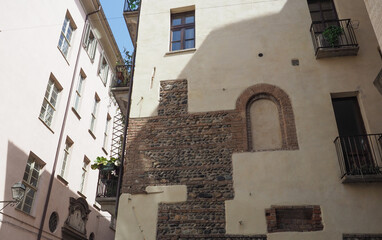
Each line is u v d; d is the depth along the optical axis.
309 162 8.55
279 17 10.88
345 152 8.69
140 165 9.27
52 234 14.44
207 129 9.45
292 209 8.12
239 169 8.73
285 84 9.71
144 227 8.43
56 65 15.92
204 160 9.03
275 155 8.76
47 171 14.58
